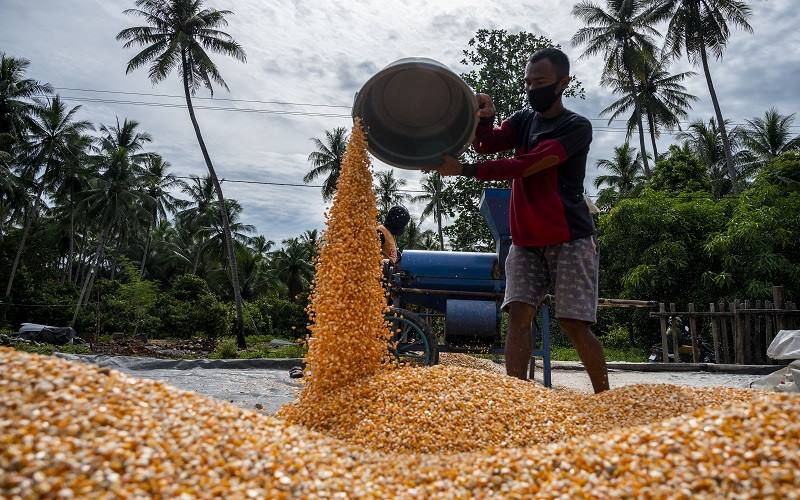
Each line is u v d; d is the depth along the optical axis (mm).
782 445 1535
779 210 16953
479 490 1714
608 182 35906
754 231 15781
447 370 3184
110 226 42125
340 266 3471
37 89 40156
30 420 1527
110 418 1635
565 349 15062
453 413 2713
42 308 36625
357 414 2906
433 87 3498
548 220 3502
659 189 23125
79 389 1758
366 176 3684
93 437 1531
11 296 37688
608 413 2824
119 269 56094
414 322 5629
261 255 57156
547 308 6078
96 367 1973
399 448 2541
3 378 1716
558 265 3543
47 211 48844
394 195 43812
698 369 9703
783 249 16688
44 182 42562
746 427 1671
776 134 32062
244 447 1724
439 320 7523
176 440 1652
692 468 1544
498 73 17797
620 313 19969
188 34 28516
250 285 53000
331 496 1601
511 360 3602
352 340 3355
